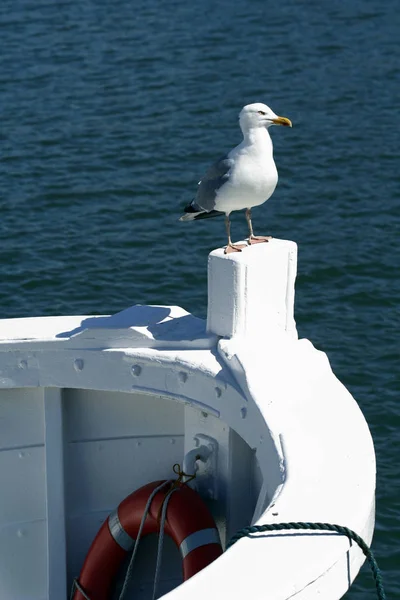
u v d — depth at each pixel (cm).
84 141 2736
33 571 807
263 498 615
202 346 719
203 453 747
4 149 2684
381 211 2394
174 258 2169
